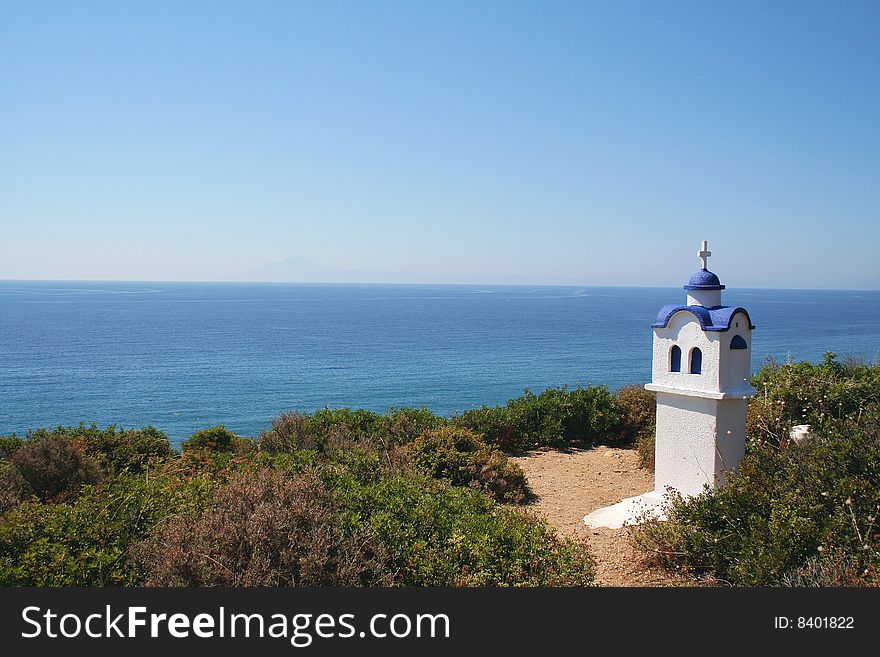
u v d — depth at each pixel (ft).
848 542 20.17
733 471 27.71
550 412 50.42
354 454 36.04
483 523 25.23
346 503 24.89
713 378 29.48
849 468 23.25
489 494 35.17
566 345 301.63
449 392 166.81
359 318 526.98
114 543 21.61
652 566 25.20
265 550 19.69
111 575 19.98
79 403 153.58
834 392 38.06
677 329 31.01
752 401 39.60
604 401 51.75
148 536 22.36
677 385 30.99
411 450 39.60
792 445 29.19
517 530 23.97
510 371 209.77
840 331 374.43
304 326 430.61
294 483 23.17
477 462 37.70
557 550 23.49
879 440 23.91
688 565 24.45
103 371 211.00
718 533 23.95
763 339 317.42
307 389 173.17
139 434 47.42
